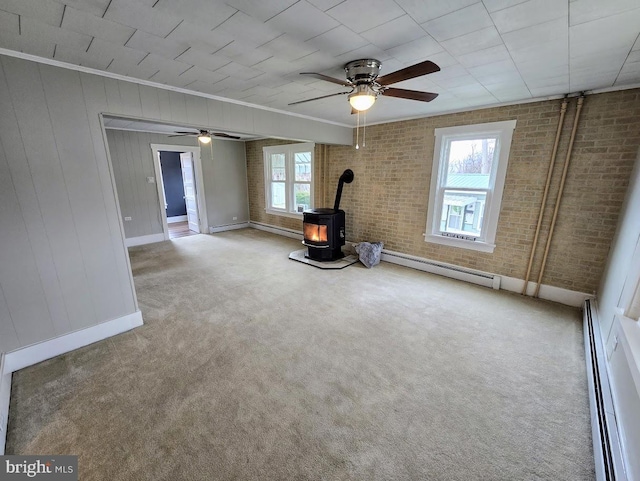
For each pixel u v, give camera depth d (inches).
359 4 52.3
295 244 226.4
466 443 60.5
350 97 81.3
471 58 76.9
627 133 100.3
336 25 60.1
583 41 65.9
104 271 96.3
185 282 147.8
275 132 140.3
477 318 111.9
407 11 54.6
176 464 55.7
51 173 82.9
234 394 73.4
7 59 72.4
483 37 65.0
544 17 56.1
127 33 63.6
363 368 83.4
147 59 78.2
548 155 116.7
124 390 74.5
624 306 70.7
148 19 57.9
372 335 100.4
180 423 64.8
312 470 54.9
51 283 86.5
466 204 146.4
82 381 77.7
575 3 51.1
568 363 85.7
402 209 168.7
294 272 163.0
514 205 128.8
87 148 88.0
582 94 106.0
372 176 179.2
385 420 66.0
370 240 188.2
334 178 202.2
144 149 221.5
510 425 64.9
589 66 81.5
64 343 90.1
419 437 61.8
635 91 97.0
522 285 132.9
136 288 140.3
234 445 59.7
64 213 86.6
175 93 104.3
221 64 82.2
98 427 63.6
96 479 52.8
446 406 70.0
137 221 224.7
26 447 58.9
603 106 103.3
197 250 208.4
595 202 109.8
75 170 86.8
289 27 61.1
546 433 62.9
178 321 109.6
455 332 102.3
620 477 46.0
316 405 70.1
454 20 57.8
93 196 91.3
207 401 71.1
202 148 251.9
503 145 126.8
